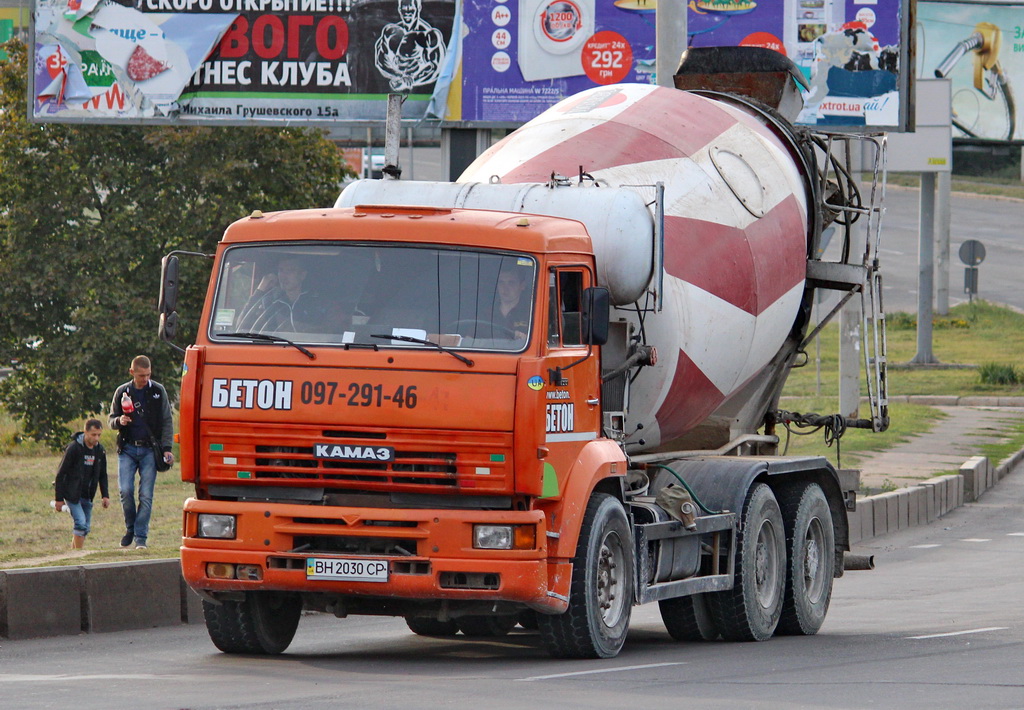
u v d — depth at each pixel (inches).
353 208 1221.1
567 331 1218.0
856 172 1876.2
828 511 1681.8
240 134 3061.0
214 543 1181.7
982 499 3481.8
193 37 2864.2
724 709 956.6
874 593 2046.0
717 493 1502.2
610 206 1331.2
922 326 5738.2
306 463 1166.3
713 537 1485.0
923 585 2113.7
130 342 3021.7
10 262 3095.5
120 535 2143.2
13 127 3105.3
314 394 1162.6
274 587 1171.9
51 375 3102.9
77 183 3132.4
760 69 1806.1
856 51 2987.2
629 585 1296.8
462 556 1146.7
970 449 3914.9
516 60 2898.6
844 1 2989.7
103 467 2018.9
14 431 3740.2
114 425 1962.4
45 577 1459.2
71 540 2078.0
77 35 2869.1
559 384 1186.6
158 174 3152.1
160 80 2871.6
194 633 1489.9
